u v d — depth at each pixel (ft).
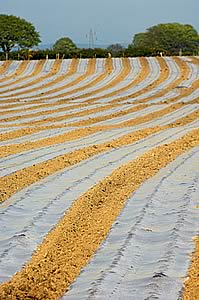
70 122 104.58
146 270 31.89
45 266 32.73
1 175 57.11
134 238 37.04
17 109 125.18
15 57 264.31
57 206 45.47
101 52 263.70
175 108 126.00
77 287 29.81
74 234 38.65
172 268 32.04
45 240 37.68
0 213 43.09
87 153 69.46
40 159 65.46
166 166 59.47
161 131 88.79
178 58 237.86
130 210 43.83
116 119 109.29
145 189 49.90
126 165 60.90
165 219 41.39
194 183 50.90
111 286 29.68
